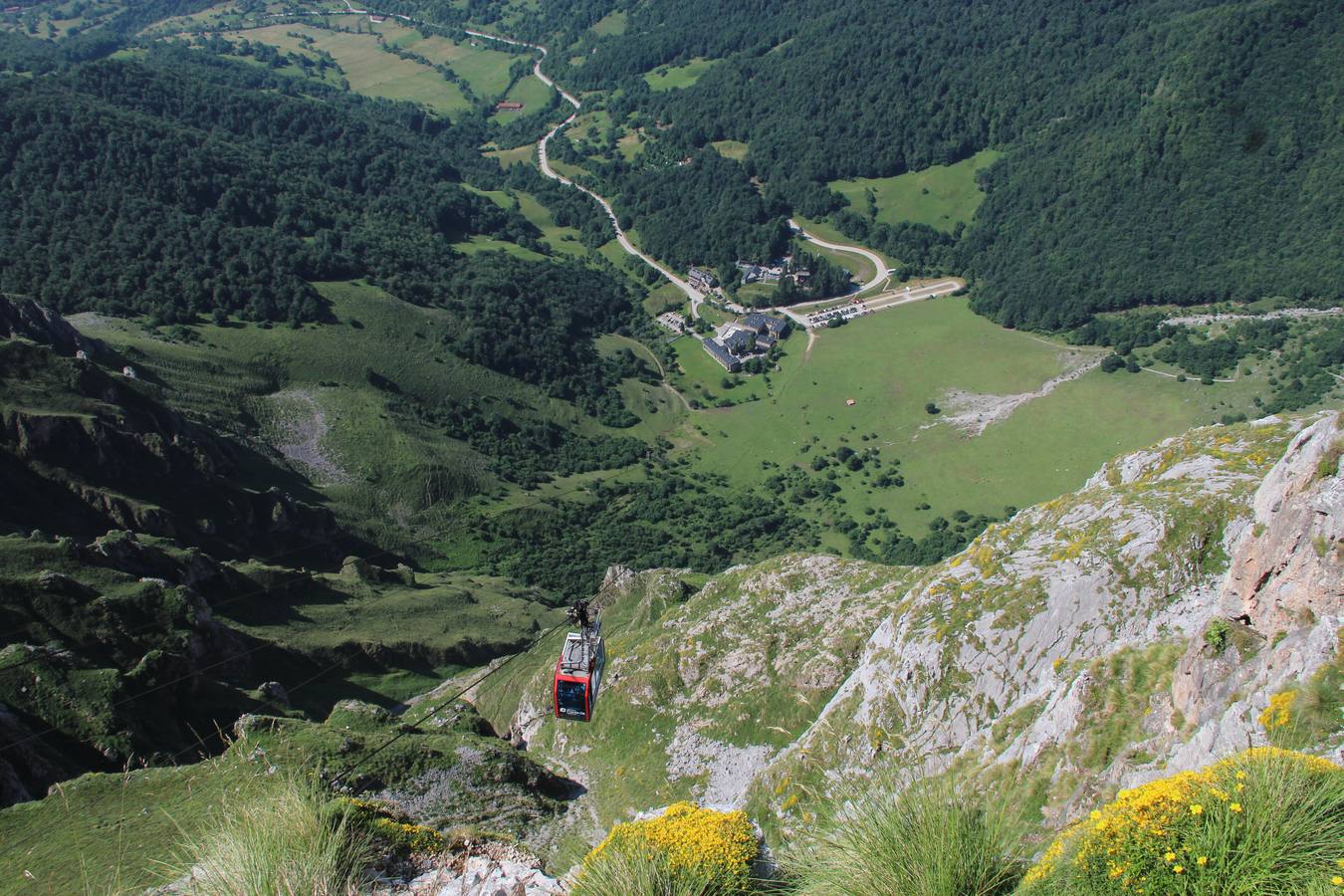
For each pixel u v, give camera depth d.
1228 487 47.50
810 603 77.69
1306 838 12.86
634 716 74.31
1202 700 26.19
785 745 65.56
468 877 18.80
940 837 15.47
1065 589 47.62
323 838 17.61
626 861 17.28
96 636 78.25
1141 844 13.59
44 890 35.94
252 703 82.06
